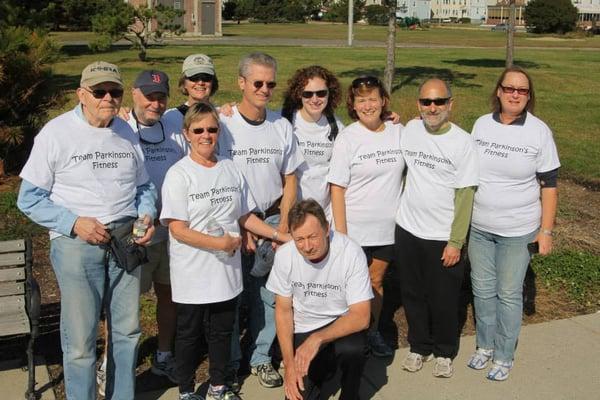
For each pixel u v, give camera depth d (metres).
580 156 10.80
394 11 16.38
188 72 4.21
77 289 3.53
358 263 3.72
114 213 3.56
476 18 130.50
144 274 4.19
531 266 6.30
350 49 33.41
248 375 4.43
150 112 4.02
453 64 25.42
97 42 24.88
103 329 4.86
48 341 4.72
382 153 4.34
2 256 3.96
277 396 4.17
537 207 4.34
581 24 64.56
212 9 45.88
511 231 4.30
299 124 4.47
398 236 4.41
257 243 4.14
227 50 31.19
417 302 4.45
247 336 4.95
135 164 3.68
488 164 4.27
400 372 4.50
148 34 25.89
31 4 18.47
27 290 3.91
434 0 132.12
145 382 4.33
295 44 37.69
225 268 3.75
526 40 48.06
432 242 4.25
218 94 15.95
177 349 3.87
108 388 3.95
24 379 4.23
